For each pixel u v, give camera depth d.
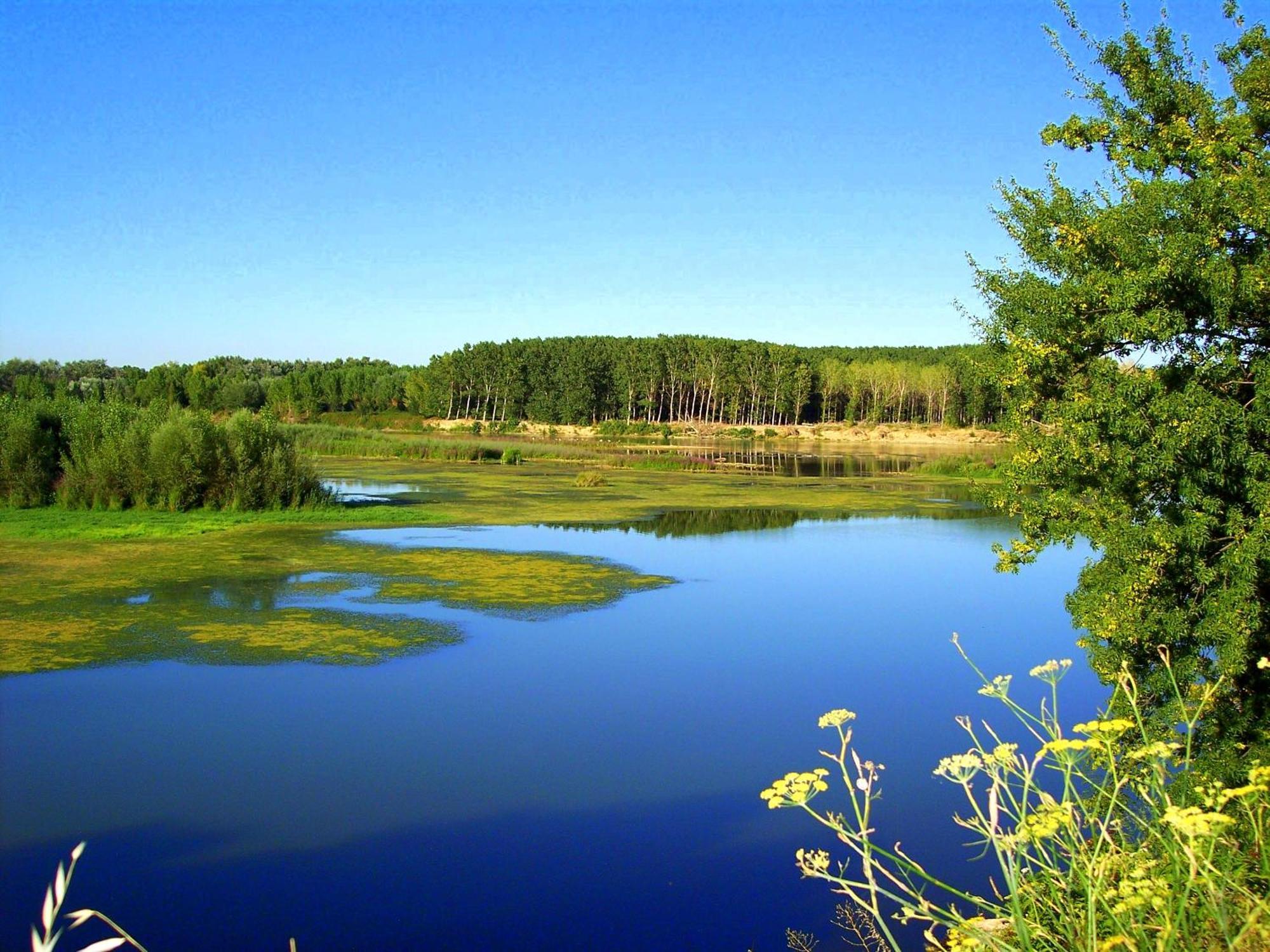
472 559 22.17
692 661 14.14
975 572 21.61
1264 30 9.45
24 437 28.70
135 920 7.20
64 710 11.62
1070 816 3.59
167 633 15.06
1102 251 9.19
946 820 8.95
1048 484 10.05
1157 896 3.29
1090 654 9.30
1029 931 3.51
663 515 31.14
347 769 10.05
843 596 18.92
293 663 13.71
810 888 7.80
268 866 8.05
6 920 7.13
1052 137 10.12
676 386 105.31
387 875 7.95
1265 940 3.13
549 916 7.36
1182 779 4.28
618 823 8.95
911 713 11.99
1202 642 8.28
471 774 9.99
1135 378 8.41
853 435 96.81
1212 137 9.12
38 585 18.34
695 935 7.05
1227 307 7.99
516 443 73.56
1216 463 8.12
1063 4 9.84
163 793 9.39
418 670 13.53
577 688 12.85
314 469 33.25
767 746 10.87
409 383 103.06
